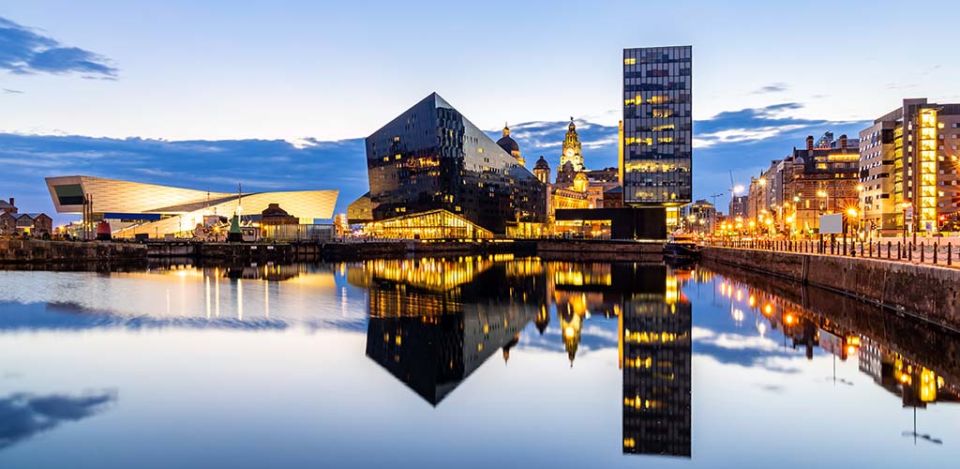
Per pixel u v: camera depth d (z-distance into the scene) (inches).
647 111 6176.2
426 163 7047.2
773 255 3319.4
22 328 1471.5
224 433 827.4
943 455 789.9
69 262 4008.4
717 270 4128.9
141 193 7549.2
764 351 1392.7
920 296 1649.9
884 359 1288.1
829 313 1959.9
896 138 6614.2
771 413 951.0
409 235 7313.0
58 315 1656.0
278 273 3444.9
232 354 1243.8
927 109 6195.9
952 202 6058.1
